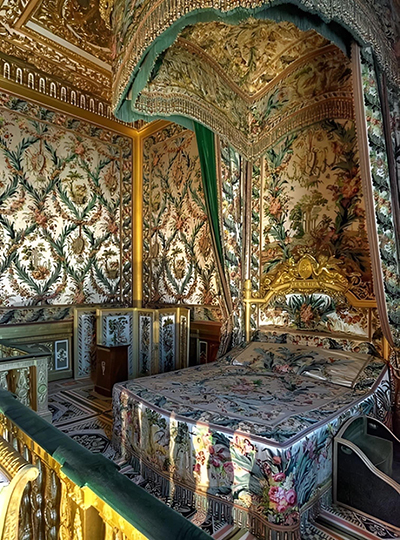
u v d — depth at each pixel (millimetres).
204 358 4109
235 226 3270
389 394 2424
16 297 3854
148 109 2248
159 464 2045
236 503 1710
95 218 4535
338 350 2852
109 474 805
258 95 3270
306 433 1730
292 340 3180
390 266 2164
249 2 1408
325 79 3006
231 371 2809
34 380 2551
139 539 677
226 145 3135
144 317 4223
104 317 4113
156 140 4750
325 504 1842
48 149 4121
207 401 2146
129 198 4879
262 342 3252
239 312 3371
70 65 3971
